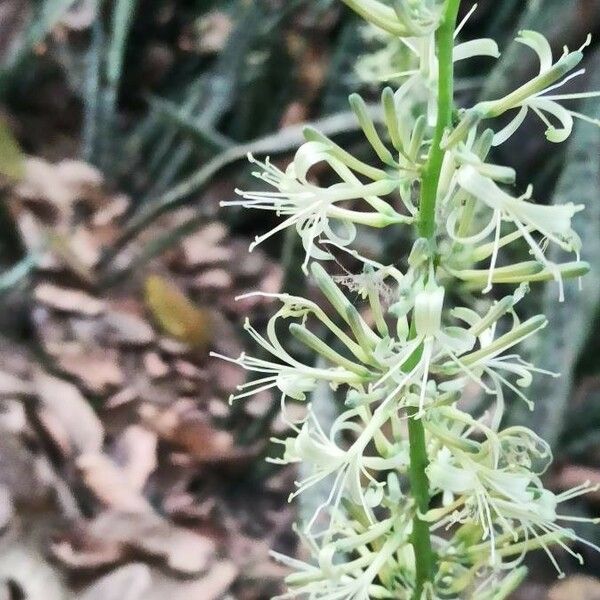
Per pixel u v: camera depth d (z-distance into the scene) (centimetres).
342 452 25
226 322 84
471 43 24
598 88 52
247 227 97
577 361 57
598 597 49
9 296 75
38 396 62
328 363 52
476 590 28
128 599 48
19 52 96
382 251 62
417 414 23
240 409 68
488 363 25
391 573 28
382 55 52
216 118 93
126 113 107
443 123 22
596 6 58
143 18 104
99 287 81
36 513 52
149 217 81
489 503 26
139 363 74
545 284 50
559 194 49
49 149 103
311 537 28
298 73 92
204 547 52
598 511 55
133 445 62
